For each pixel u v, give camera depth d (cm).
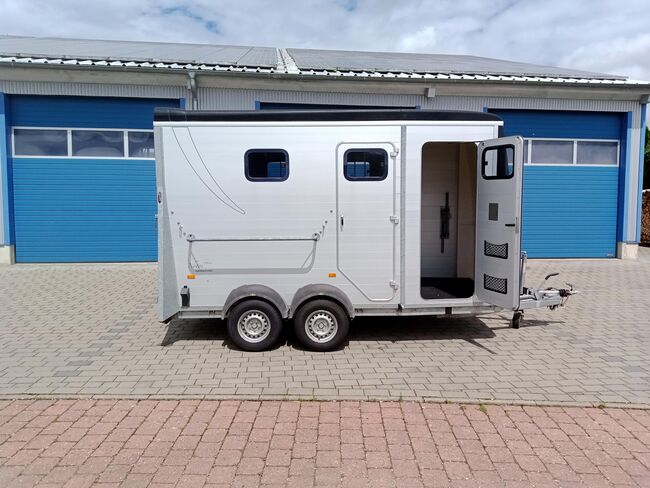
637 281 937
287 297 525
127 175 1067
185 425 361
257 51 1433
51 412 380
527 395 416
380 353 520
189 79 1000
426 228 709
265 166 516
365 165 520
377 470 306
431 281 686
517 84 1081
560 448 333
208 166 512
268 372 464
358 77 1030
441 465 312
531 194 1175
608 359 507
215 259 520
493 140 515
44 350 525
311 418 373
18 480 291
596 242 1205
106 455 320
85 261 1076
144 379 446
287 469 306
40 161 1045
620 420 374
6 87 1006
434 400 404
